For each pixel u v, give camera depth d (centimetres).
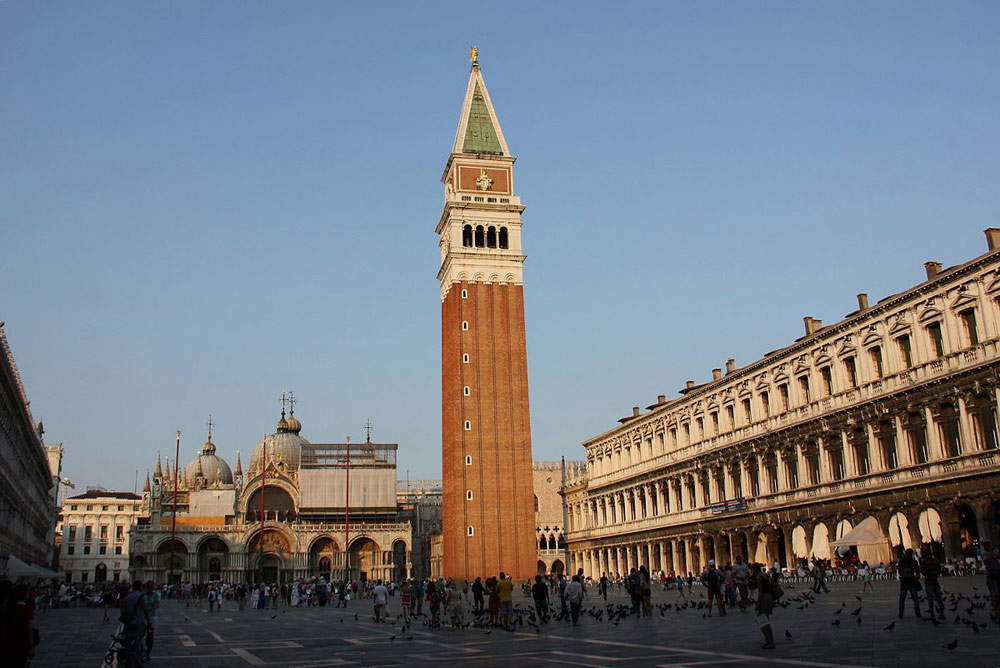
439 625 5544
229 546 17425
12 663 2077
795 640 3425
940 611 3634
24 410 10038
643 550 13425
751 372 10525
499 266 15375
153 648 4353
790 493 9600
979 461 7081
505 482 14475
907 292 7962
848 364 8938
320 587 11406
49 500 17938
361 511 18650
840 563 8338
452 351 14988
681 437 12300
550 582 12519
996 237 7362
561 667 2934
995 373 6981
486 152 15975
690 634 4044
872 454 8362
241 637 5078
